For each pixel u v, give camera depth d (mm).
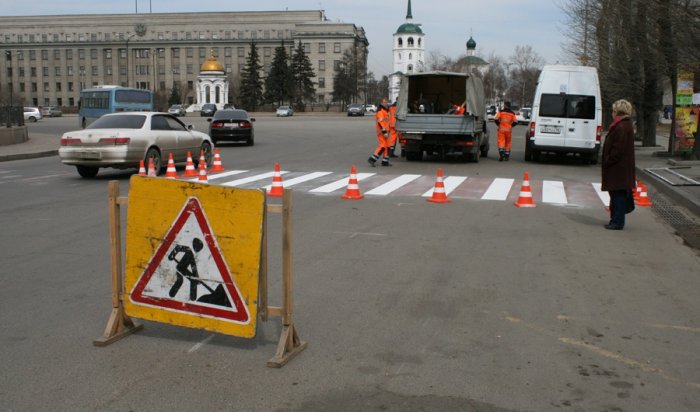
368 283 6578
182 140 17188
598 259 7762
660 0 17312
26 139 29266
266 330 5238
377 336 5117
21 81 141625
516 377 4371
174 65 139125
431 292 6297
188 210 4633
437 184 12023
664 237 9195
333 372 4426
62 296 6078
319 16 139250
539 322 5484
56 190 13406
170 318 4777
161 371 4418
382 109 18531
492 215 10727
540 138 20188
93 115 40875
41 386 4168
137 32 138875
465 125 19297
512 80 116938
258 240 4496
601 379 4363
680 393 4168
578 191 13961
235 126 27312
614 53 26703
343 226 9578
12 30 141250
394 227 9539
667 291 6469
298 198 12422
